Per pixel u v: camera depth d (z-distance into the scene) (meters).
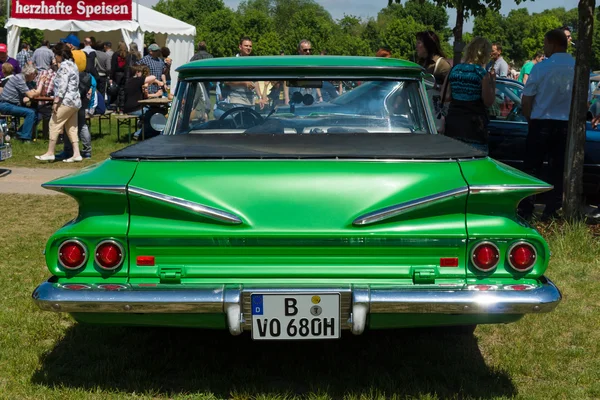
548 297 3.18
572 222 6.91
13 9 20.14
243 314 3.21
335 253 3.23
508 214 3.27
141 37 21.44
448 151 3.65
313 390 3.62
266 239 3.21
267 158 3.45
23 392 3.59
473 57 7.05
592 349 4.25
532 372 3.92
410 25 73.50
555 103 7.52
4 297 5.11
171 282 3.23
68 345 4.27
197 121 4.74
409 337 4.42
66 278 3.27
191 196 3.28
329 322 3.22
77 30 20.34
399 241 3.21
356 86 4.75
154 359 4.03
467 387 3.65
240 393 3.56
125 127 17.73
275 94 4.75
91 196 3.25
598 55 84.38
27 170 11.49
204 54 13.29
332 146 3.85
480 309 3.16
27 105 14.67
